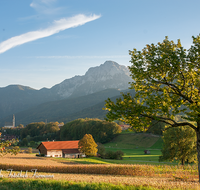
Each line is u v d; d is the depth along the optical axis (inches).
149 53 759.7
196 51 701.3
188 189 553.6
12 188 572.4
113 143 6299.2
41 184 614.9
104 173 1392.7
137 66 730.8
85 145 3476.9
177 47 760.3
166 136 2194.9
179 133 2080.5
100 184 587.2
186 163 2544.3
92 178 774.5
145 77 731.4
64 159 2839.6
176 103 725.3
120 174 1327.5
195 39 717.3
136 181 663.1
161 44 768.3
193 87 734.5
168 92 757.9
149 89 762.8
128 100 716.0
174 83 779.4
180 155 2089.1
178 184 627.5
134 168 1293.1
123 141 6314.0
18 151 768.9
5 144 762.2
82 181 650.2
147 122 691.4
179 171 1189.1
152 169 1264.8
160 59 701.3
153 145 5447.8
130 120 690.2
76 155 3927.2
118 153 3422.7
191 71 716.0
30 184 609.3
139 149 5221.5
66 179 709.3
